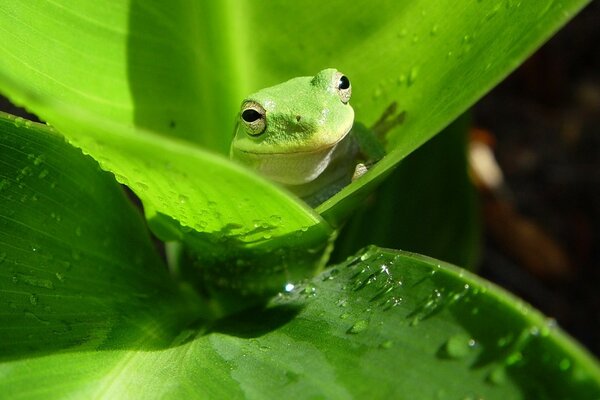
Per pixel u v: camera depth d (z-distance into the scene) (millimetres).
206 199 226
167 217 239
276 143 253
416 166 272
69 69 243
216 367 228
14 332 231
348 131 252
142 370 231
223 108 257
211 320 244
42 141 240
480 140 322
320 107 250
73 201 244
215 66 254
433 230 274
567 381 213
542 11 224
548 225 325
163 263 254
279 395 221
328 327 227
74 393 227
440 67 241
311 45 253
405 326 222
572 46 355
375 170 229
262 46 254
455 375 216
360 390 219
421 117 240
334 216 237
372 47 250
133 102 249
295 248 240
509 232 320
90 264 242
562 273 318
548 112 350
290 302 237
